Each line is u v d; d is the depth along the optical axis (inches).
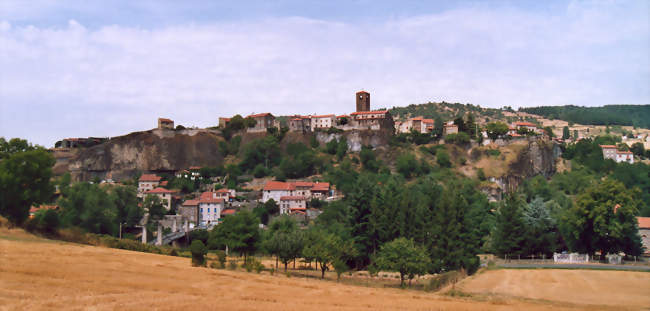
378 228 3848.4
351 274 3538.4
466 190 7411.4
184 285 2060.8
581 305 2192.4
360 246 3873.0
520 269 3496.6
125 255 2861.7
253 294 1988.2
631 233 3826.3
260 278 2453.2
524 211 4746.6
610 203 3740.2
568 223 3969.0
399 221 3988.7
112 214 5797.2
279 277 2669.8
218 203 7342.5
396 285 2945.4
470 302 2169.0
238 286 2162.9
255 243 3850.9
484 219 5506.9
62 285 1840.6
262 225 6761.8
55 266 2178.9
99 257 2605.8
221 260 3061.0
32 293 1673.2
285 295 2030.0
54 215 3631.9
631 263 3609.7
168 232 6501.0
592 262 3750.0
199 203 7401.6
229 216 3929.6
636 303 2320.4
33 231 3243.1
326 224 5639.8
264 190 7810.0
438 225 3774.6
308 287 2309.3
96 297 1692.9
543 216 4365.2
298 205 7258.9
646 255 4266.7
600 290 2674.7
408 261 2869.1
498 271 3452.3
